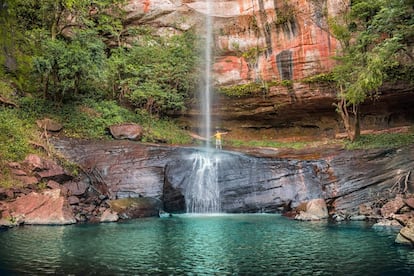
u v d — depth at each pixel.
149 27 25.23
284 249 9.19
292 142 22.84
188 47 24.42
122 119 20.44
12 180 13.26
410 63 19.36
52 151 15.65
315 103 22.62
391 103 21.33
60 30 21.14
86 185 14.94
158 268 7.60
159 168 16.55
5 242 9.66
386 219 13.00
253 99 24.00
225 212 15.65
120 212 14.16
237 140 23.62
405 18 14.63
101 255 8.55
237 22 24.19
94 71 18.31
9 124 15.78
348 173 15.70
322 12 21.61
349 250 9.02
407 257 8.34
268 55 23.38
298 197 15.39
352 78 18.06
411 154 15.49
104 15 23.56
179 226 12.44
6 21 20.56
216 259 8.30
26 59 20.53
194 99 24.55
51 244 9.52
